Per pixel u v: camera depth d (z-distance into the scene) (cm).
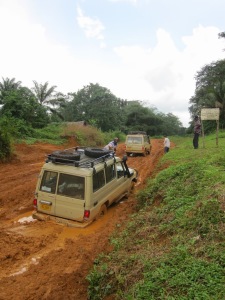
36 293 489
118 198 967
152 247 567
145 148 2298
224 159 1033
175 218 656
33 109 3266
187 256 480
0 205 973
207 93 4138
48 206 779
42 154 2158
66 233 722
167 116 8156
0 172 1512
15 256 607
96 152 863
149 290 423
